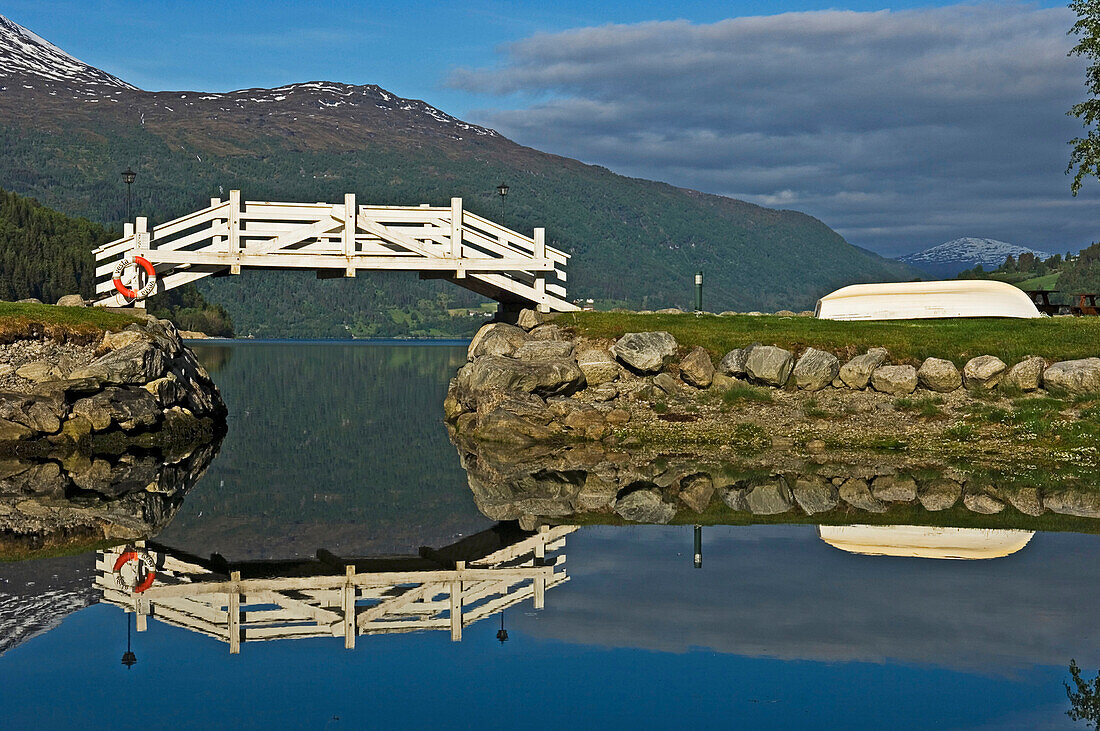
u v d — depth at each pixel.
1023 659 12.69
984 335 35.28
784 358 34.28
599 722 10.92
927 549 18.41
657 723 10.88
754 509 22.31
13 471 28.55
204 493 25.86
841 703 11.38
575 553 18.58
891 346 34.78
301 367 99.88
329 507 23.88
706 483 25.67
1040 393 32.44
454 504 24.09
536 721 10.96
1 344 33.72
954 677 12.12
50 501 24.20
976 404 32.28
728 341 35.81
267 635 14.14
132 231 38.94
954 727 10.71
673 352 35.50
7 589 16.20
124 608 15.30
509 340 37.47
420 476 28.81
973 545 18.66
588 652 13.18
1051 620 14.19
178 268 38.44
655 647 13.24
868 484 25.06
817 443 30.56
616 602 15.34
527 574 17.17
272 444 36.94
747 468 27.61
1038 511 21.66
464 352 152.12
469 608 15.25
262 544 19.83
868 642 13.34
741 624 14.17
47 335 34.50
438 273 42.66
